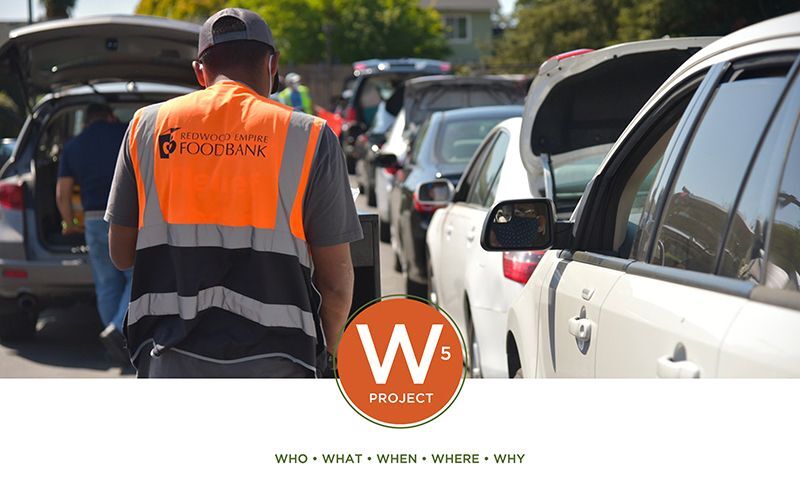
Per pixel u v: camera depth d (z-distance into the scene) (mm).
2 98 29750
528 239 5367
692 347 3299
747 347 2992
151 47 10680
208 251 4309
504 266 7652
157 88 12180
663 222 4219
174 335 4324
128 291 10469
